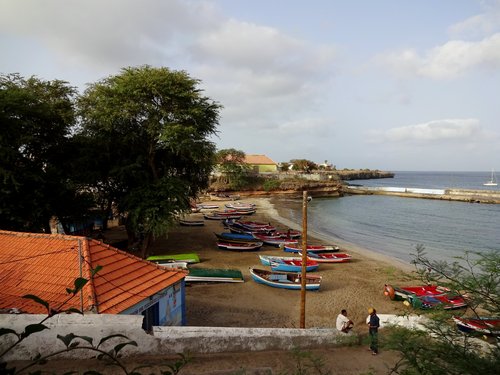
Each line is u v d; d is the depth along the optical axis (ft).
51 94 89.40
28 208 71.36
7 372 7.21
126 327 22.72
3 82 81.51
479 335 14.67
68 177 82.48
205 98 89.92
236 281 76.48
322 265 97.66
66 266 37.86
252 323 57.16
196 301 65.26
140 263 43.29
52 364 20.65
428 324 17.31
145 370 21.39
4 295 34.76
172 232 133.28
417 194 304.91
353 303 68.80
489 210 226.79
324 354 32.86
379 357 33.50
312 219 187.62
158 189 82.99
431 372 13.96
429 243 133.08
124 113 79.20
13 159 70.59
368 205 252.83
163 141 79.97
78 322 21.97
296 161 415.44
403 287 73.00
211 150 92.02
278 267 88.48
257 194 287.48
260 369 21.16
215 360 25.98
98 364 21.09
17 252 40.14
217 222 161.58
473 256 111.96
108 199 96.07
